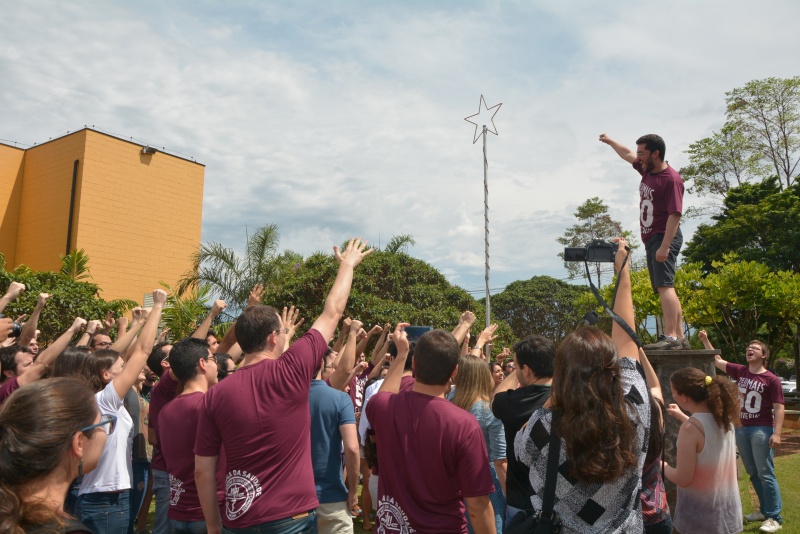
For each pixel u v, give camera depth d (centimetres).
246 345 331
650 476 285
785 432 1384
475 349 468
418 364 299
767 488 627
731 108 2877
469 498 276
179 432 379
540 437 230
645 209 548
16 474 167
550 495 221
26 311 1392
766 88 2770
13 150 2458
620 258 290
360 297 1459
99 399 375
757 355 654
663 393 510
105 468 419
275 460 294
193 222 2636
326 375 589
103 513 415
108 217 2342
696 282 1684
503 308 4009
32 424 171
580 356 223
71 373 403
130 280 2397
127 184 2409
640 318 1691
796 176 2502
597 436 211
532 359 325
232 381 300
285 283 1608
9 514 158
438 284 1612
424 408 287
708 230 2633
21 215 2456
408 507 283
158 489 498
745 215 2506
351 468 417
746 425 648
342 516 411
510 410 298
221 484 336
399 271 1558
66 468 180
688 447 363
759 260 2377
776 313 1551
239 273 1970
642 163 542
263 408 293
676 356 511
